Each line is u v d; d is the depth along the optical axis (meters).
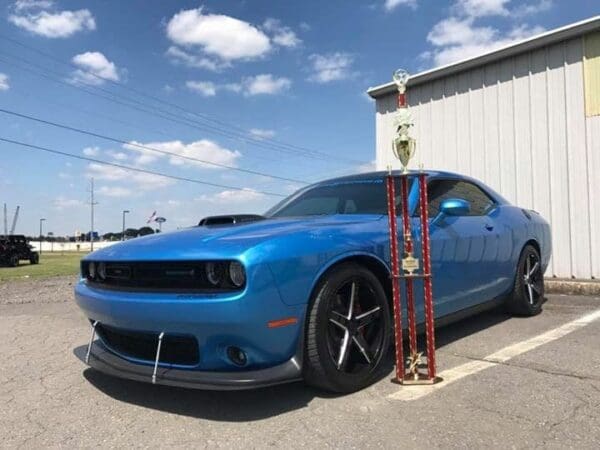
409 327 3.70
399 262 3.87
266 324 3.06
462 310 4.69
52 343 5.43
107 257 3.61
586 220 8.00
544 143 8.44
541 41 8.32
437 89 9.80
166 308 3.14
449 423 2.99
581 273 8.05
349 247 3.53
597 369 3.84
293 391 3.59
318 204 4.70
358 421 3.06
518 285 5.57
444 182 4.85
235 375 3.10
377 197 4.48
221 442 2.89
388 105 10.56
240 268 3.03
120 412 3.40
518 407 3.18
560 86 8.26
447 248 4.38
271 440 2.88
